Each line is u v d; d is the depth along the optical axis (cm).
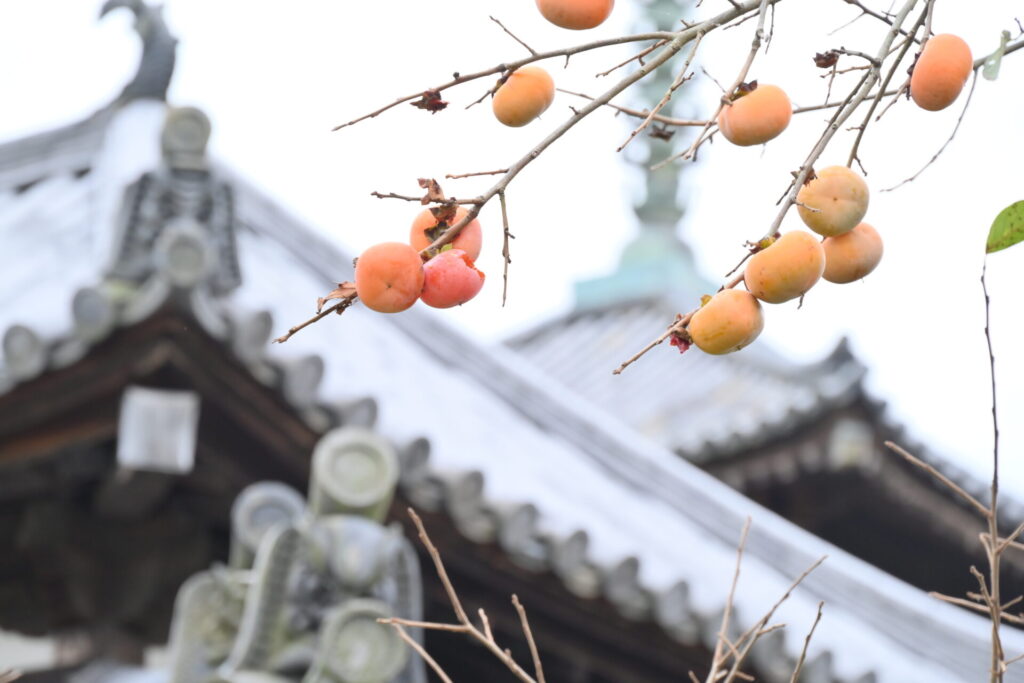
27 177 987
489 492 695
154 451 561
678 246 1725
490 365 927
